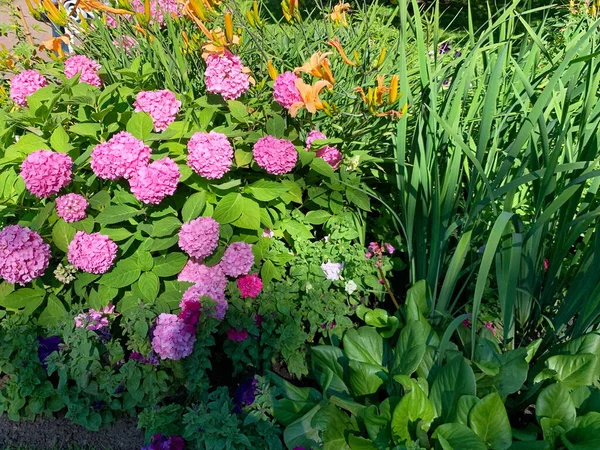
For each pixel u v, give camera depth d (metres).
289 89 2.42
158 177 2.06
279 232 2.57
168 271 2.22
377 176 2.79
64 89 2.49
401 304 2.66
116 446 2.11
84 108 2.53
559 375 1.93
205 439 1.88
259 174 2.55
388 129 2.86
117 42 3.27
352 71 2.96
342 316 2.27
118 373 2.16
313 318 2.24
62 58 3.09
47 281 2.26
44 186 2.08
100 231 2.21
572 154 2.14
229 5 3.04
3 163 2.32
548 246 2.22
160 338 2.00
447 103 2.25
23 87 2.79
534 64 2.54
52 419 2.23
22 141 2.39
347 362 2.16
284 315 2.22
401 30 2.17
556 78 1.73
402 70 2.18
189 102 2.62
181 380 2.17
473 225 2.04
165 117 2.46
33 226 2.12
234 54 2.80
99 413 2.15
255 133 2.42
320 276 2.38
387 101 2.37
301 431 1.90
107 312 2.27
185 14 2.73
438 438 1.63
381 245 2.64
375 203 3.00
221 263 2.27
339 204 2.59
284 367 2.42
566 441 1.65
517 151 1.88
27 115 2.50
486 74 2.55
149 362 2.09
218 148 2.18
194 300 2.14
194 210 2.22
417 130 2.26
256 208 2.35
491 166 2.18
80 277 2.19
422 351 1.90
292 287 2.32
